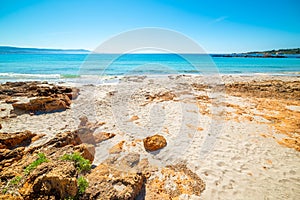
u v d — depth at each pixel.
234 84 14.63
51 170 3.08
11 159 4.07
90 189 2.97
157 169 4.42
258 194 3.63
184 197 3.54
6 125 6.77
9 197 2.71
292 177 4.13
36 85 13.52
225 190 3.73
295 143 5.61
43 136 5.93
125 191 3.14
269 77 20.64
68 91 11.67
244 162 4.68
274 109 8.84
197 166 4.53
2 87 12.59
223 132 6.45
